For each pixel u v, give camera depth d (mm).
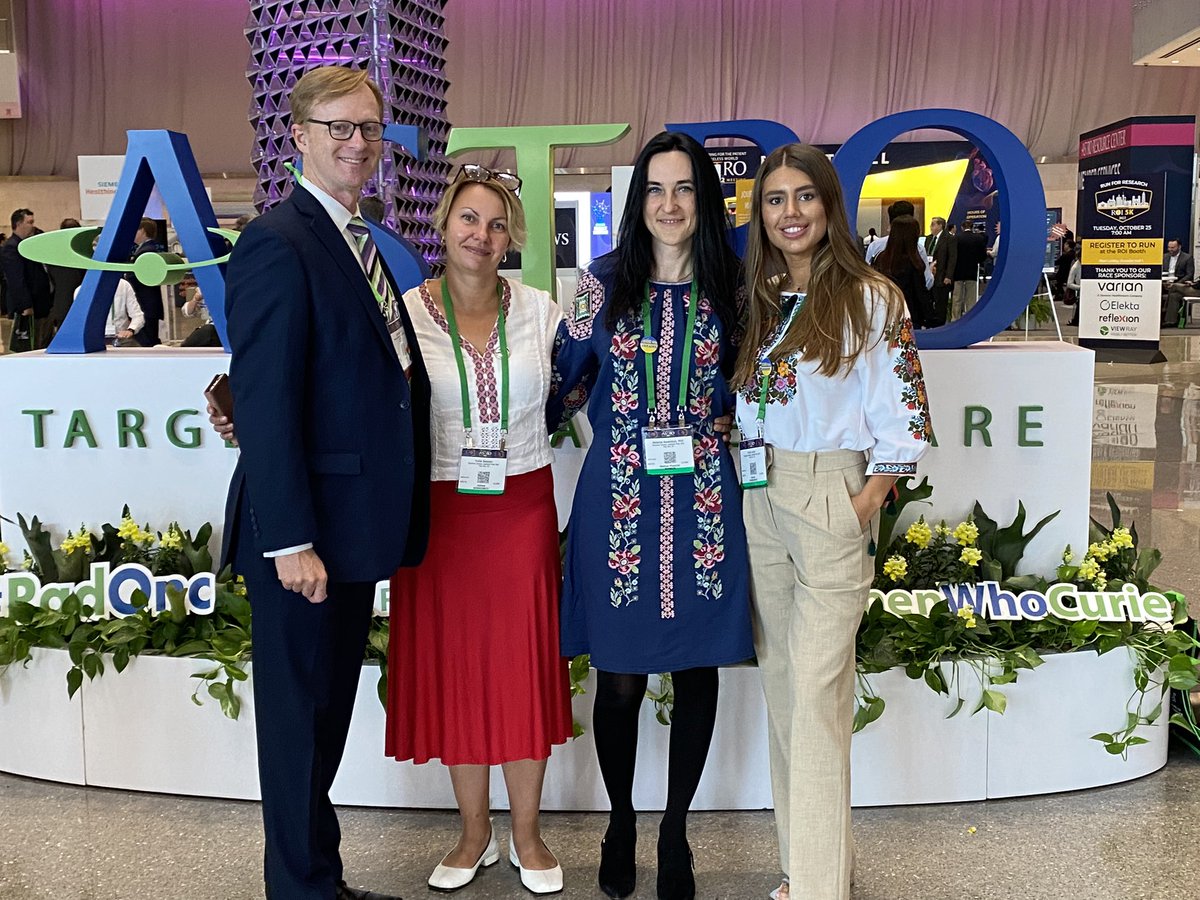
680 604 2271
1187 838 2592
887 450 2102
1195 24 11188
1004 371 2979
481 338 2320
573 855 2592
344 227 2074
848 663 2176
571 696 2629
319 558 2002
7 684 2943
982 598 2869
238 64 16453
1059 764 2814
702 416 2264
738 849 2602
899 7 15812
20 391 3131
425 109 3734
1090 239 11430
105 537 3098
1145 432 8086
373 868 2529
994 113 15953
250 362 1908
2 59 10055
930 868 2479
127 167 3186
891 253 7590
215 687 2756
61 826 2705
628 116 16203
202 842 2627
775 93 16094
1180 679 2797
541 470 2371
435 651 2344
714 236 2229
